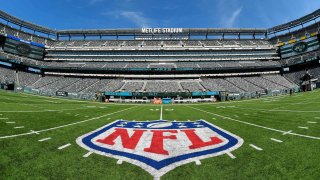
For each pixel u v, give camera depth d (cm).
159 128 1161
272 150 681
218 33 8556
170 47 7919
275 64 6894
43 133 938
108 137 910
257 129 1044
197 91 5650
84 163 586
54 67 6912
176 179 488
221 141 827
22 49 7031
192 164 580
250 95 5509
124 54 7750
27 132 937
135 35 8625
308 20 7350
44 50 7631
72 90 6012
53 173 516
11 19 7350
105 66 7012
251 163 575
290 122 1202
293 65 6600
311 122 1160
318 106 2009
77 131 1029
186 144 793
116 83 6419
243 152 674
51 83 6438
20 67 6719
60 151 689
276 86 6078
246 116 1617
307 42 6794
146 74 6862
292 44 7156
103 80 6681
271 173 507
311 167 529
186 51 7731
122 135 956
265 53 7644
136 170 541
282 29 8131
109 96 5572
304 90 5600
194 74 6856
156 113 2095
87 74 6950
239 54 7712
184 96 5550
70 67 6819
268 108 2212
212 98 5306
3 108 1842
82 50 7788
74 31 8594
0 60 6234
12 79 6000
